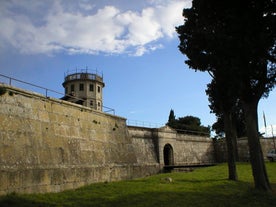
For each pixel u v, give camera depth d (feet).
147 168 153.79
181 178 103.91
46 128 84.07
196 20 79.77
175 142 192.24
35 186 73.51
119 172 117.29
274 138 207.92
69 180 86.53
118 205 61.77
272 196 68.33
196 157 208.03
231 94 76.89
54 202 64.44
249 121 74.79
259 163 73.31
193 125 271.28
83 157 97.60
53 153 83.92
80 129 100.53
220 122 219.41
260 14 70.08
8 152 68.74
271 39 67.97
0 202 58.59
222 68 72.08
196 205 61.87
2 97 71.67
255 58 69.56
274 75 73.31
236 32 69.62
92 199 67.97
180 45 82.33
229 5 71.31
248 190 74.49
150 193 74.18
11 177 67.00
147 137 173.99
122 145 126.52
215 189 80.59
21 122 75.41
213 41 70.44
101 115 116.26
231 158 99.76
